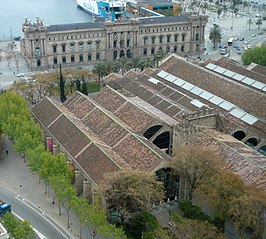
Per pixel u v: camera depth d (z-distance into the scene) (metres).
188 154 143.88
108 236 124.50
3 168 177.38
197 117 163.88
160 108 199.50
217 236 124.31
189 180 147.62
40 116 199.62
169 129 175.88
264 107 195.50
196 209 141.00
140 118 184.75
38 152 160.62
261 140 177.12
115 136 172.62
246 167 145.25
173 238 129.25
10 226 122.69
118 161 153.62
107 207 135.75
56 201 156.25
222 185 131.38
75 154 165.25
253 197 123.75
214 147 156.38
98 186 139.62
